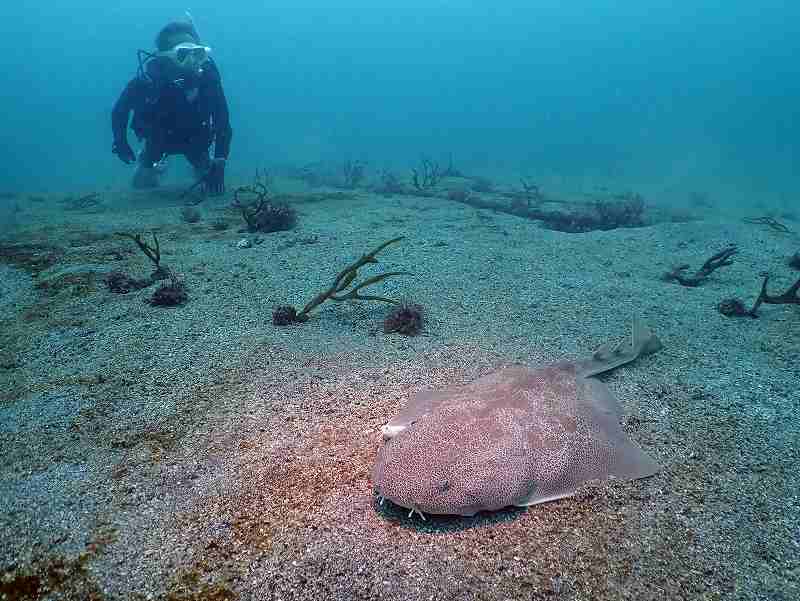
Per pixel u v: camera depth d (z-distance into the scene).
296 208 2.79
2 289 1.71
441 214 2.66
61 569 0.68
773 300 1.53
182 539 0.72
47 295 1.65
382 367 1.20
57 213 2.91
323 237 2.18
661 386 1.13
